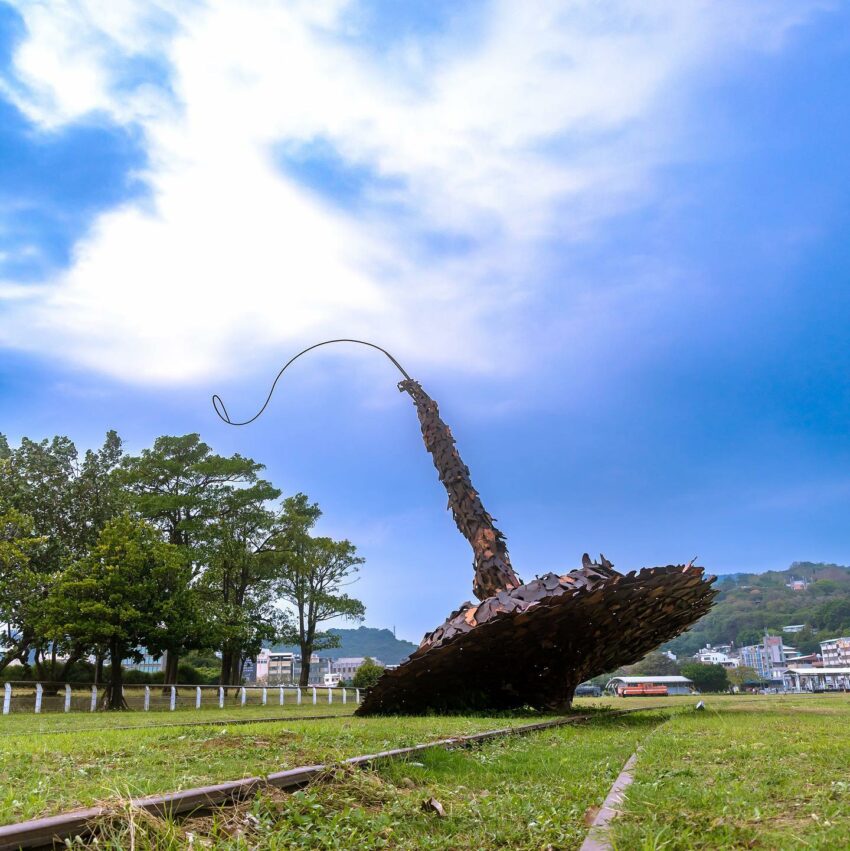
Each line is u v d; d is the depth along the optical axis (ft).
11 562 103.65
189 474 142.51
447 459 68.08
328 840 12.99
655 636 62.13
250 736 25.85
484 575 62.54
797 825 13.07
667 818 13.30
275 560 146.00
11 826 10.64
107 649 103.14
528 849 13.11
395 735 28.45
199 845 11.63
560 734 34.22
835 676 331.77
